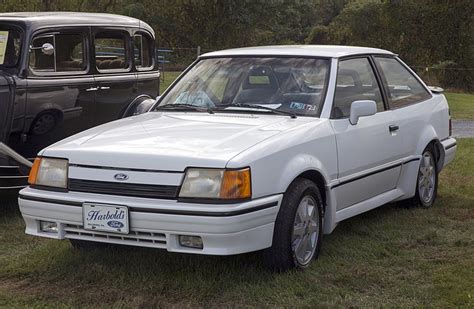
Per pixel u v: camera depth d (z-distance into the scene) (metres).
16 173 6.52
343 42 56.62
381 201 6.19
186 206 4.37
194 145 4.69
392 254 5.52
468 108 20.70
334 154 5.35
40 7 40.78
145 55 8.79
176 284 4.73
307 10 60.75
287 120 5.30
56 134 7.42
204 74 6.16
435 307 4.39
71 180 4.73
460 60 47.03
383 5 50.06
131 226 4.48
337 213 5.48
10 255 5.53
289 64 5.88
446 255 5.50
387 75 6.59
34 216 4.86
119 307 4.36
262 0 52.91
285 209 4.75
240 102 5.68
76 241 5.42
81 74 7.63
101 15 8.16
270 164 4.65
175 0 51.56
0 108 6.75
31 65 7.05
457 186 8.16
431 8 47.62
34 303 4.48
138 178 4.52
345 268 5.15
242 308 4.39
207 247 4.40
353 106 5.58
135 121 5.55
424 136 6.82
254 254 5.19
